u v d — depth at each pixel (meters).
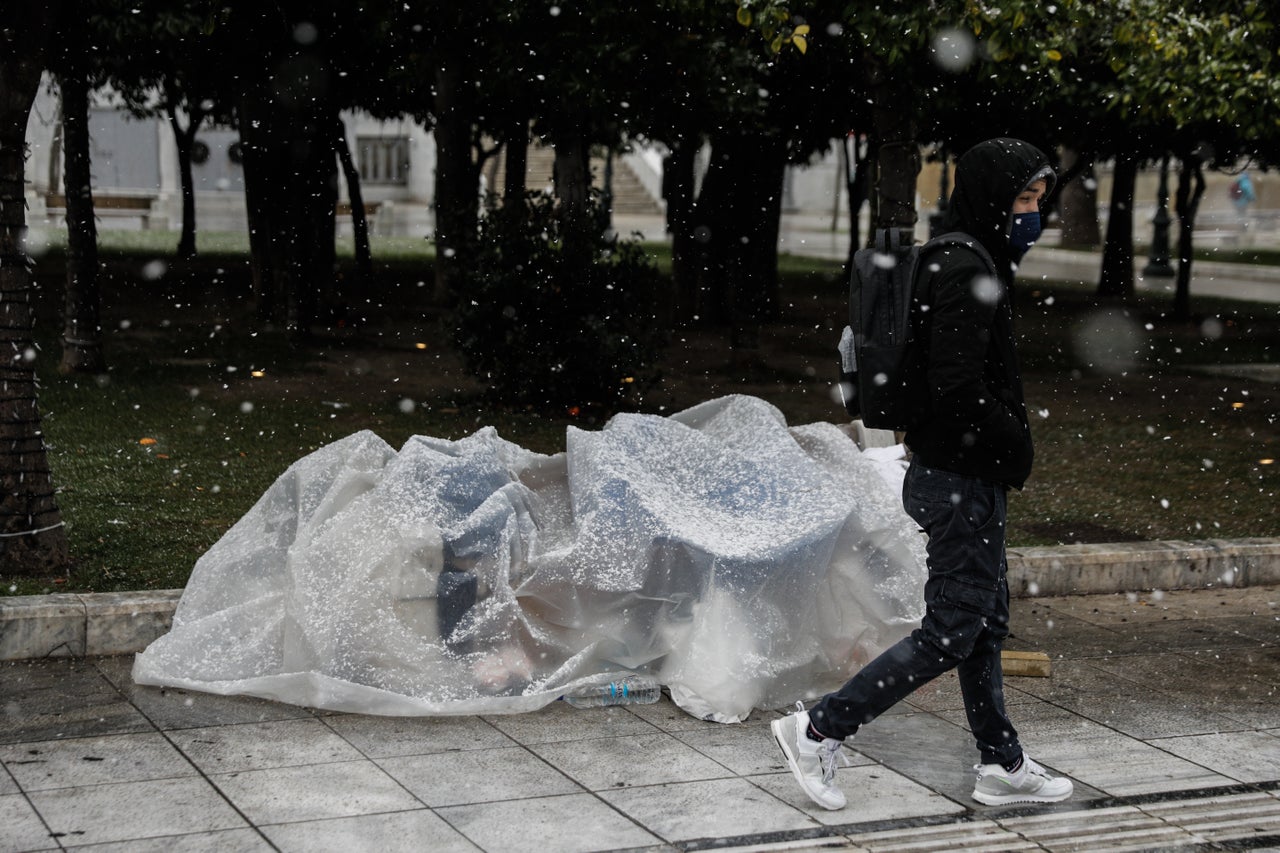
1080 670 5.55
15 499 5.96
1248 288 27.25
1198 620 6.36
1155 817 4.11
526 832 3.83
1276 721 5.00
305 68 13.59
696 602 4.94
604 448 5.33
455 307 11.08
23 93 5.80
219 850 3.65
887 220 9.09
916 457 4.07
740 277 14.27
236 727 4.56
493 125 19.70
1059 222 37.62
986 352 3.89
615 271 10.90
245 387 11.67
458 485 5.17
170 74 17.97
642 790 4.17
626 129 15.73
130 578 6.00
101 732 4.47
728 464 5.48
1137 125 12.88
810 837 3.87
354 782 4.14
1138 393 13.66
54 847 3.62
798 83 14.18
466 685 4.81
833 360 15.32
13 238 5.85
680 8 9.19
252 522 5.43
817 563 5.02
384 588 4.82
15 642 5.12
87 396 10.69
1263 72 10.04
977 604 3.94
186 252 25.30
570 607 4.96
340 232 34.75
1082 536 7.73
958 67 9.31
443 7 9.87
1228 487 9.20
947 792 4.24
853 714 4.00
